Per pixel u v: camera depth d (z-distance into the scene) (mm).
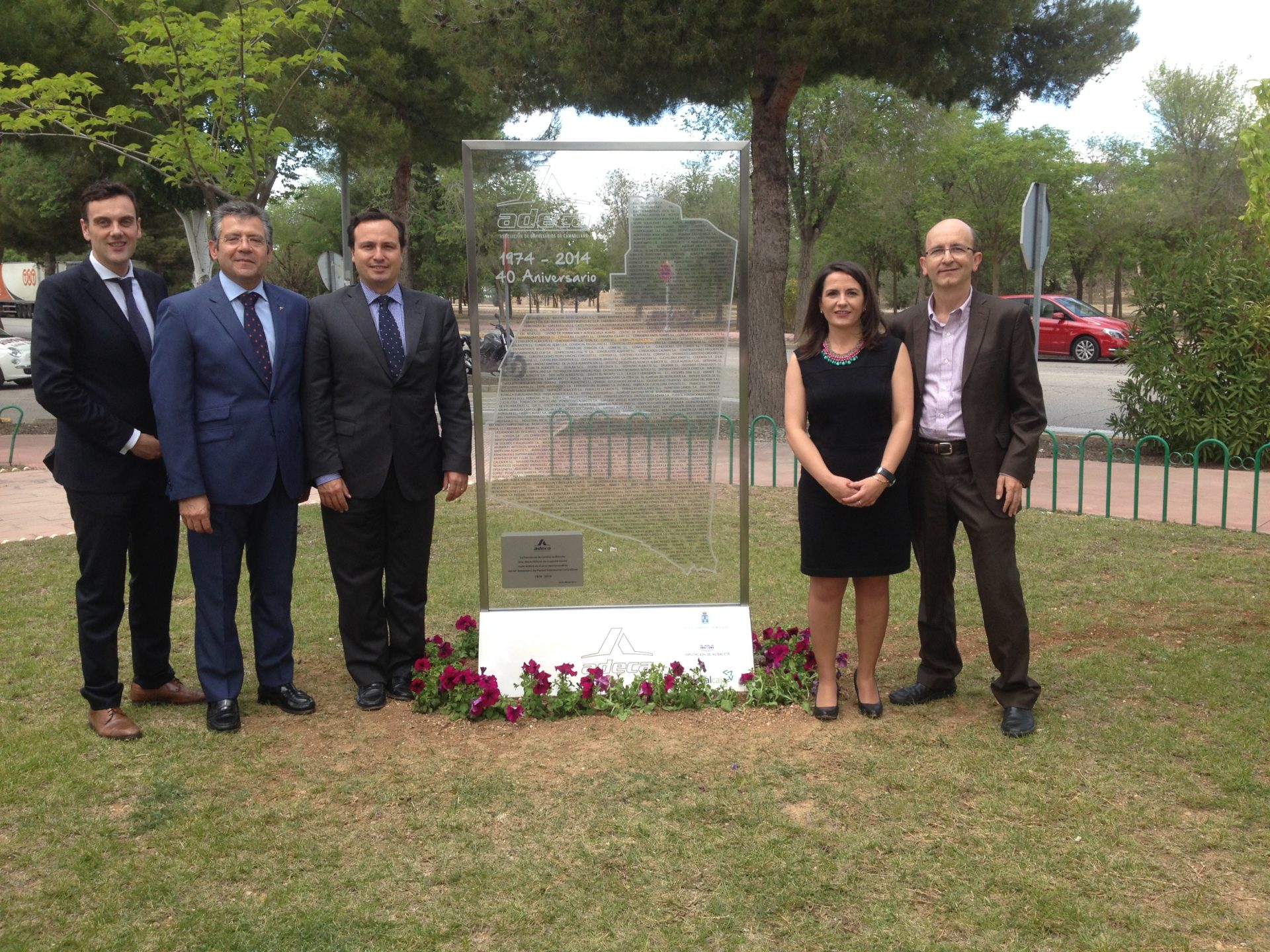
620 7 10148
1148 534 7043
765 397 12242
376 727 4027
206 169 7711
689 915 2736
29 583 6184
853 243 37562
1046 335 23828
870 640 4047
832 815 3246
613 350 4406
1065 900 2768
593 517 4488
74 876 2955
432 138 16375
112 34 11172
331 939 2641
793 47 9766
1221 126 33438
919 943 2598
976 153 31938
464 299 36812
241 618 5570
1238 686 4293
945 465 3932
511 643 4355
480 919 2729
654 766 3623
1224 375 10008
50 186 28625
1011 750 3705
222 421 3920
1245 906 2740
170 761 3715
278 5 8180
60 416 3738
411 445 4184
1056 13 11578
